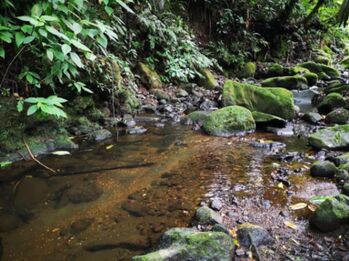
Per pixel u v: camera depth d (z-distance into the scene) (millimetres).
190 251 1690
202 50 7590
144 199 2424
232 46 8312
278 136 3900
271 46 9500
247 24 8578
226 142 3662
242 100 4750
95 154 3215
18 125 3127
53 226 2084
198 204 2359
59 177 2717
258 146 3523
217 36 8258
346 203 2133
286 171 2875
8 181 2627
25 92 3295
